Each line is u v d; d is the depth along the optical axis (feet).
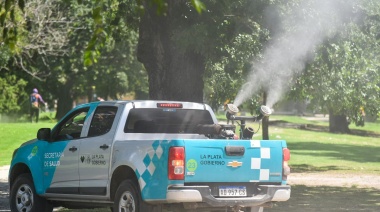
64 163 81.76
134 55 396.78
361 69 142.41
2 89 357.61
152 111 78.79
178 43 107.96
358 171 166.50
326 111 154.81
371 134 373.20
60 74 380.37
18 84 365.81
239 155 71.87
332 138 308.60
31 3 271.49
